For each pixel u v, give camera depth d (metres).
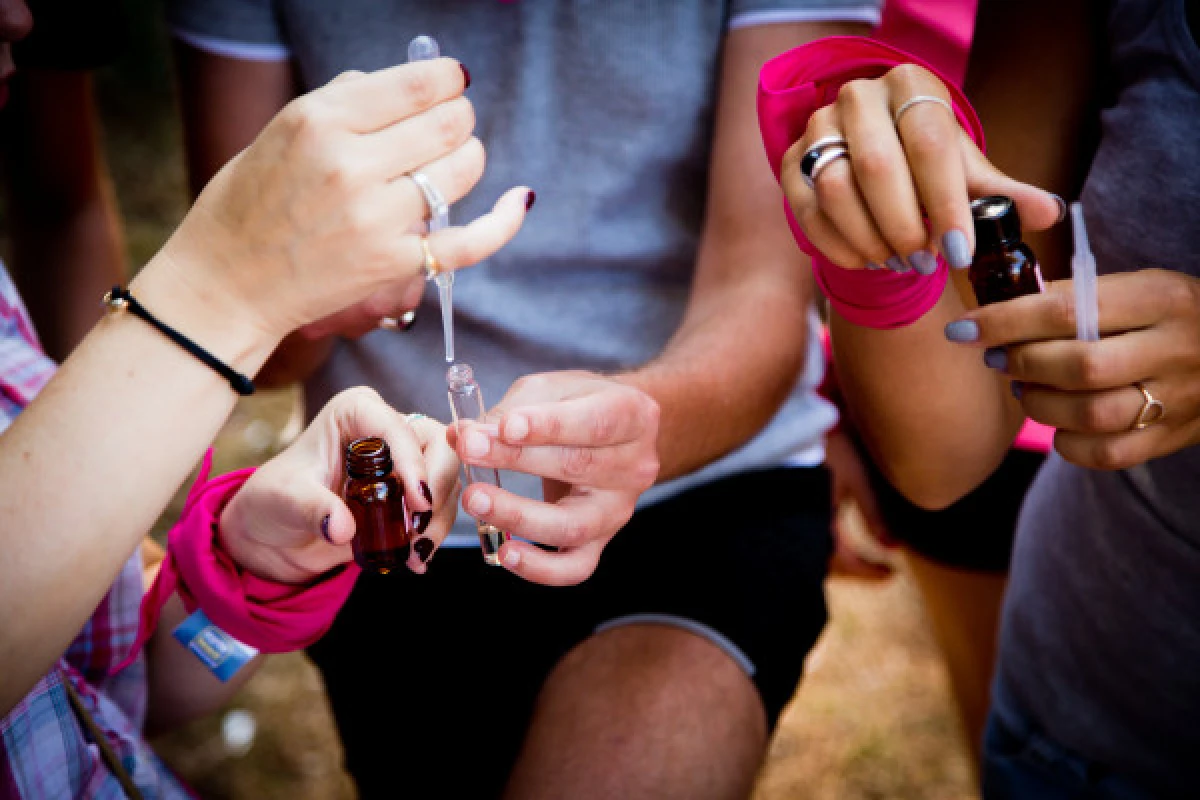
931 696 1.33
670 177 0.85
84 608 0.54
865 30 0.82
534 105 0.83
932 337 0.66
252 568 0.67
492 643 0.86
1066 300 0.56
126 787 0.64
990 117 0.74
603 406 0.62
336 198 0.49
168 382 0.52
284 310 0.52
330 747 1.32
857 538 1.51
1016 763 0.81
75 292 1.07
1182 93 0.64
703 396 0.76
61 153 1.02
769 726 0.78
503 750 0.87
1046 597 0.78
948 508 0.98
